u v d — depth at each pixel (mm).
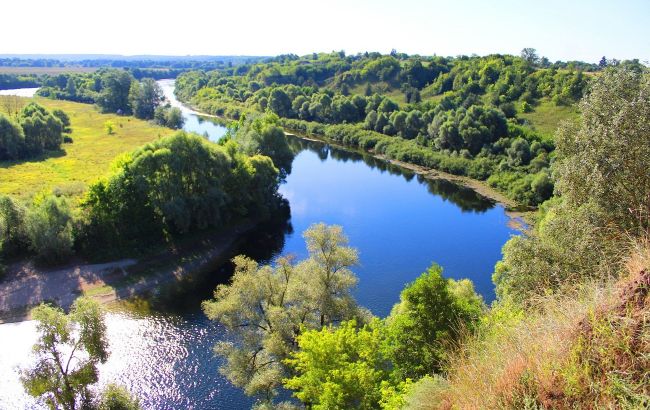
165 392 32594
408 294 20625
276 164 78312
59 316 25828
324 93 143125
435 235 61781
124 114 149625
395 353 20625
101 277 48875
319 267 32531
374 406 18328
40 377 25266
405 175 92750
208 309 31750
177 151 56781
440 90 154625
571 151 20156
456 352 13414
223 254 56938
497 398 8617
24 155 90062
